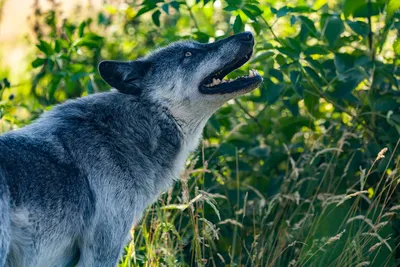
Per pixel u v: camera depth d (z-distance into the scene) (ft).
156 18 64.85
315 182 60.23
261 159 65.72
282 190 59.62
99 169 47.52
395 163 59.11
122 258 53.88
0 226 42.88
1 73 93.86
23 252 45.03
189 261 59.26
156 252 52.54
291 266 56.44
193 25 78.18
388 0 59.52
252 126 66.39
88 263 47.01
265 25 63.41
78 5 90.22
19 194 44.16
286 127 64.39
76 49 67.26
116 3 82.69
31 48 93.25
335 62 61.46
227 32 65.31
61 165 46.24
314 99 62.80
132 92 51.26
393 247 56.80
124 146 49.11
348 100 62.18
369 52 62.39
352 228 57.21
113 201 47.67
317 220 56.49
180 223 57.36
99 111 49.67
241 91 51.85
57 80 66.18
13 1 110.22
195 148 53.26
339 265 53.52
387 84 63.52
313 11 61.05
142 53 76.48
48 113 49.42
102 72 51.21
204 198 51.49
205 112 52.34
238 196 59.93
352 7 61.57
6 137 45.91
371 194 60.75
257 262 53.67
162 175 51.08
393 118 59.26
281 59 62.39
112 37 81.20
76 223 46.37
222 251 60.23
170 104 51.57
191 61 52.29
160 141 50.88
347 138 61.31
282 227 58.49
